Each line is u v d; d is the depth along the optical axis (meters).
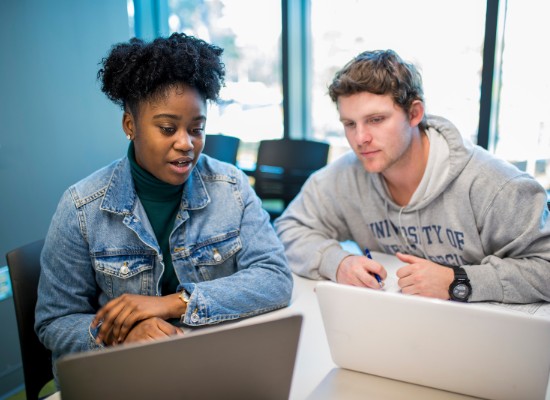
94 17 2.57
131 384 0.63
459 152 1.23
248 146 3.50
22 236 2.24
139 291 1.16
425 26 2.71
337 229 1.55
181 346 0.62
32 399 1.17
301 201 1.56
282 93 3.17
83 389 0.61
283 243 1.48
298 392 0.84
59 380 0.60
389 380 0.86
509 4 2.29
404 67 1.17
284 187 2.65
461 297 1.12
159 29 3.43
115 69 1.04
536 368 0.72
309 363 0.93
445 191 1.27
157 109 1.01
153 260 1.17
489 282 1.12
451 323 0.73
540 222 1.16
